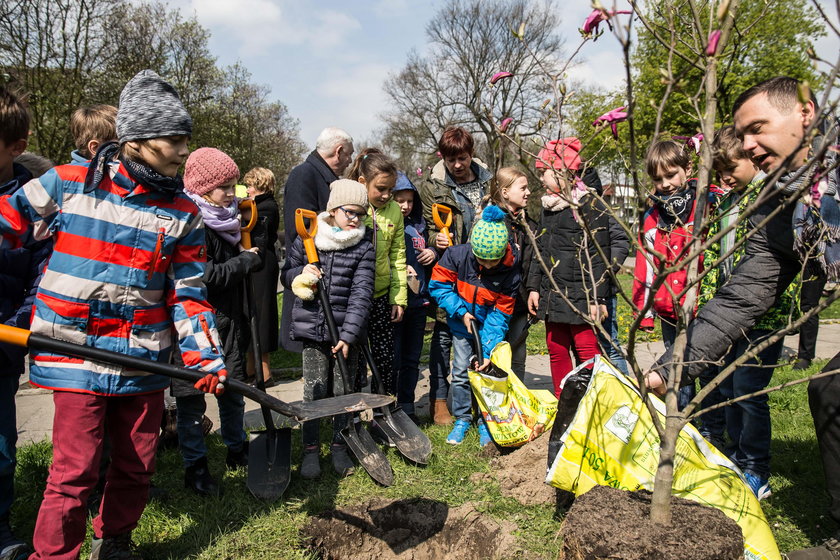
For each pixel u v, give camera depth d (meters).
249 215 3.45
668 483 1.88
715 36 1.52
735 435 3.27
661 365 2.24
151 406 2.41
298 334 3.39
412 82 31.92
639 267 3.71
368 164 3.70
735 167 2.81
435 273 3.96
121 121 2.20
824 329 8.11
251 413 4.63
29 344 2.12
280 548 2.66
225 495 3.08
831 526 2.68
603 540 1.83
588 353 3.87
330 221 3.43
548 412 3.60
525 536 2.68
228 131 23.62
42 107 14.38
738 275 2.41
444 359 4.21
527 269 4.05
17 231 2.16
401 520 3.01
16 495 3.06
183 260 2.42
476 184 4.64
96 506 2.92
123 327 2.30
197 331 2.38
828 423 2.21
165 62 19.22
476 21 27.66
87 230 2.20
